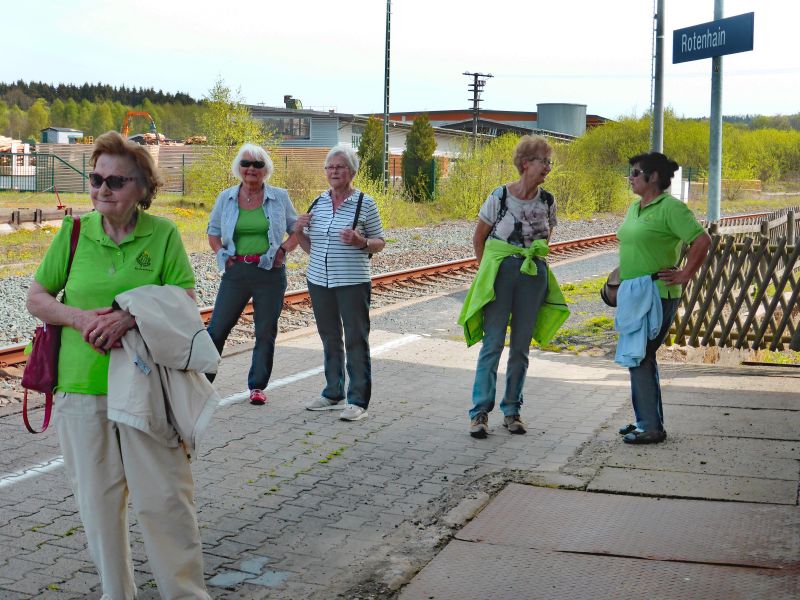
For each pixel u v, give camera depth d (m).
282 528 5.03
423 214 37.84
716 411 7.40
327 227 7.36
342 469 6.10
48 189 48.91
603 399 8.12
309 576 4.39
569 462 6.14
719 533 4.77
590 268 19.97
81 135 77.44
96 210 3.98
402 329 11.88
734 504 5.21
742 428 6.86
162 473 3.83
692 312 10.26
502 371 9.38
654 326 6.40
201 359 3.79
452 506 5.36
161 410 3.77
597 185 45.34
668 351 9.98
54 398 3.88
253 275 7.59
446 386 8.69
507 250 6.93
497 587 4.19
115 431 3.85
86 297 3.84
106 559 3.90
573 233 30.64
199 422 3.83
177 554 3.88
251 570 4.47
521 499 5.40
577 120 100.06
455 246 24.67
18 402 7.70
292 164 36.81
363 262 7.35
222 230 7.57
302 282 16.34
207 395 3.91
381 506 5.39
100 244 3.88
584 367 9.59
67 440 3.86
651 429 6.54
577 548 4.63
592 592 4.11
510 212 6.96
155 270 3.91
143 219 3.95
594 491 5.52
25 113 185.62
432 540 4.83
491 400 6.99
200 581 3.96
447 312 13.38
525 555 4.56
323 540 4.86
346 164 7.32
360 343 7.35
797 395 8.00
